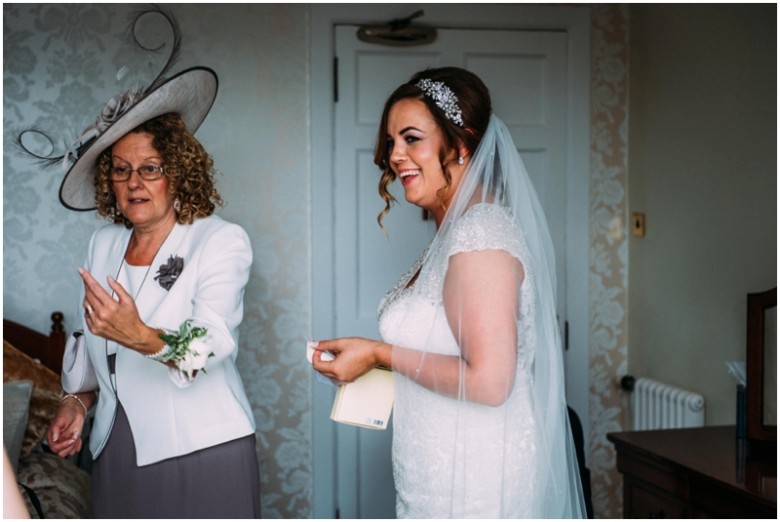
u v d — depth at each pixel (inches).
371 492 148.0
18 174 136.3
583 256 151.3
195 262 82.7
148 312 83.4
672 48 139.0
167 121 85.2
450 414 71.5
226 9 139.9
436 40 145.4
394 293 77.7
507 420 71.0
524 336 70.4
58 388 120.7
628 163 152.7
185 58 139.1
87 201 92.8
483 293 66.2
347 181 144.3
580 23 149.0
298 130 142.4
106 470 84.6
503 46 147.4
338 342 72.6
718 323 129.0
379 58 143.9
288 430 144.9
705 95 131.1
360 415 74.4
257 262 142.4
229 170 141.0
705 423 132.6
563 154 150.3
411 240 146.5
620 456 111.6
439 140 71.5
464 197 70.8
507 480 70.8
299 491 145.8
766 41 117.6
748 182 121.8
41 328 137.5
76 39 136.1
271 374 143.9
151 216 83.8
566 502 75.3
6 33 135.3
